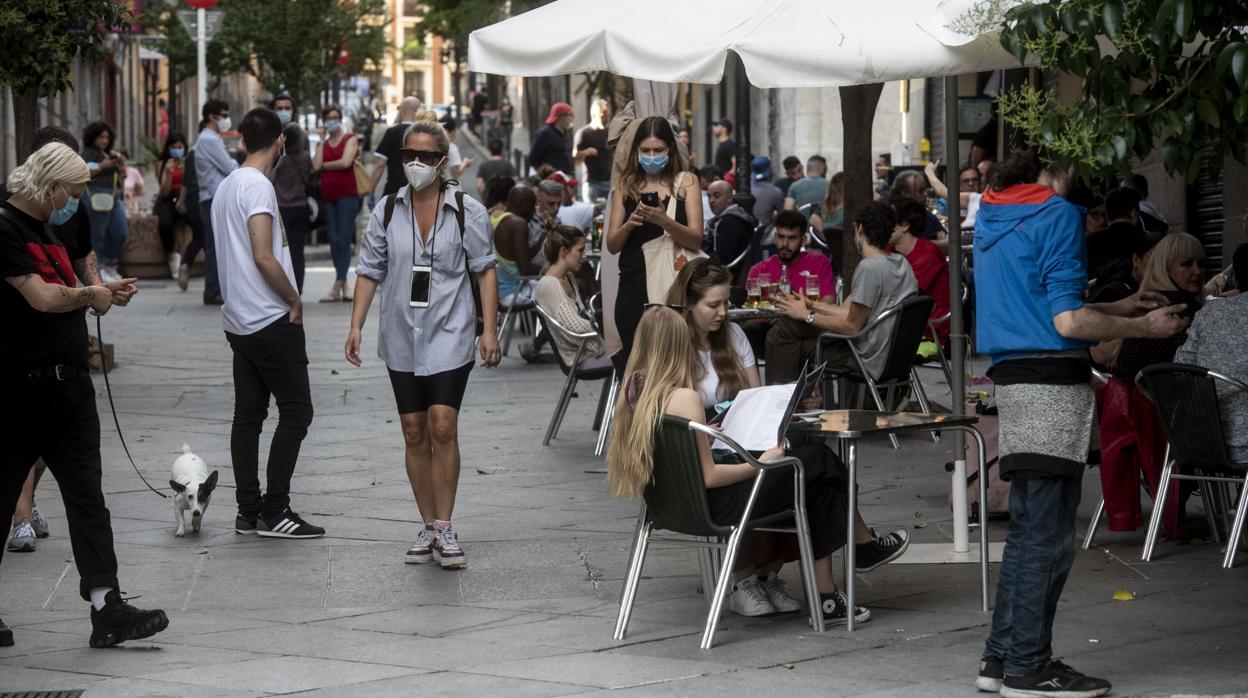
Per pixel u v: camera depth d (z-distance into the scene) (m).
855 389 22.73
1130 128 11.48
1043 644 11.76
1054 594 11.84
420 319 16.62
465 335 16.73
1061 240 12.00
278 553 17.33
